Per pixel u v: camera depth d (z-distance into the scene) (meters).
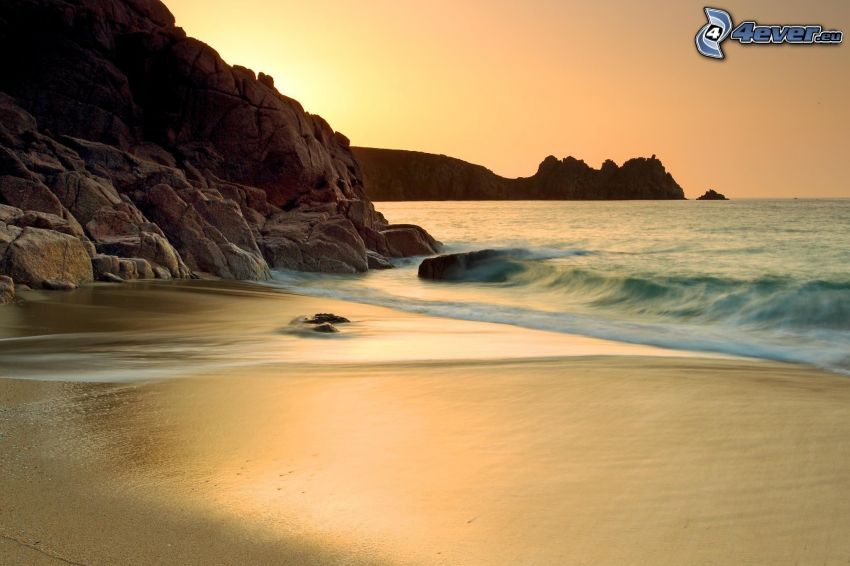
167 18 38.16
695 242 37.72
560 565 4.26
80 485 5.20
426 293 24.33
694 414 7.65
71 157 25.73
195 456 5.94
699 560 4.37
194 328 13.73
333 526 4.69
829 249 30.78
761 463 6.10
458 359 10.98
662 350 13.53
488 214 103.56
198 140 34.00
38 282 17.73
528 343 13.55
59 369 9.21
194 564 4.09
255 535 4.51
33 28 31.69
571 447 6.45
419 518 4.86
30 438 6.20
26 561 4.01
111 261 20.62
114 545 4.28
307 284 25.89
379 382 8.92
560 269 25.83
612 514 5.00
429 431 6.87
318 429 6.84
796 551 4.50
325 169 38.12
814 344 14.14
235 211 27.16
